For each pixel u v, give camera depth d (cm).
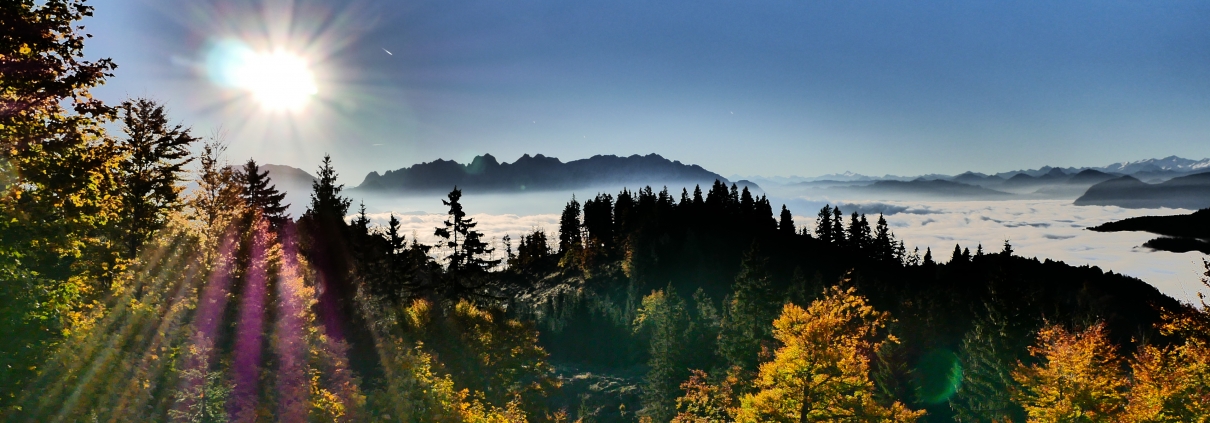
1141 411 2086
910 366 5009
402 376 2575
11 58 1242
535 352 4109
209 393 1709
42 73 1284
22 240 1265
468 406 2600
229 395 1839
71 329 1348
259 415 1758
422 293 5106
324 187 5334
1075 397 2278
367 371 3058
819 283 8006
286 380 2125
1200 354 1936
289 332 2777
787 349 2384
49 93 1309
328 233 4969
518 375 3969
